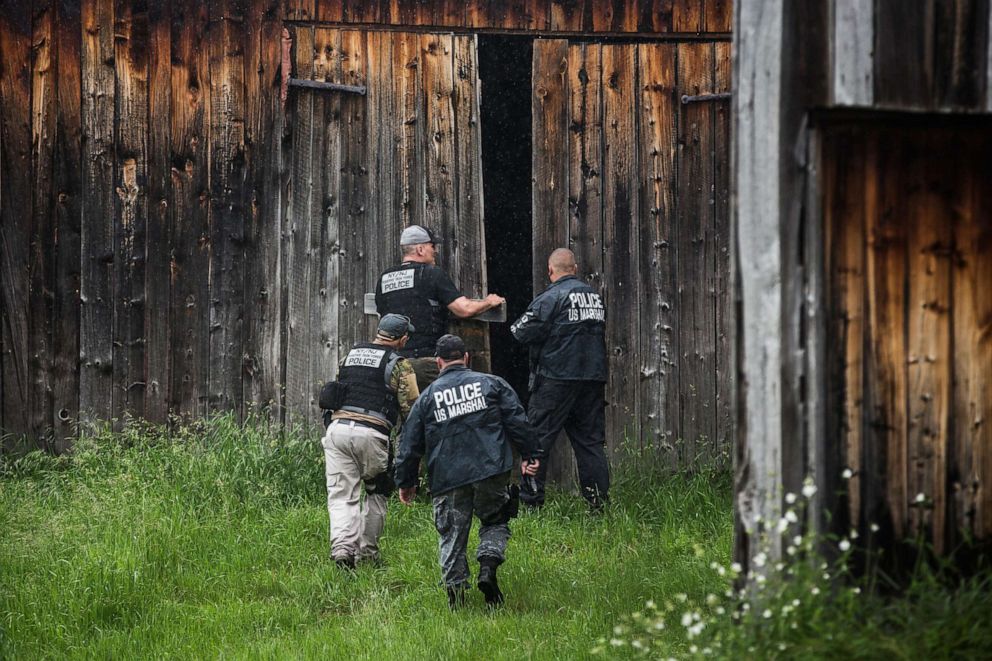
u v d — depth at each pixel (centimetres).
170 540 2631
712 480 3334
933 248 1762
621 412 3359
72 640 2173
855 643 1573
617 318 3369
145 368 3262
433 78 3347
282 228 3309
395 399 2678
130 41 3253
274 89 3297
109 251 3250
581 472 3091
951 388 1764
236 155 3288
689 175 3378
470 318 3192
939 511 1758
